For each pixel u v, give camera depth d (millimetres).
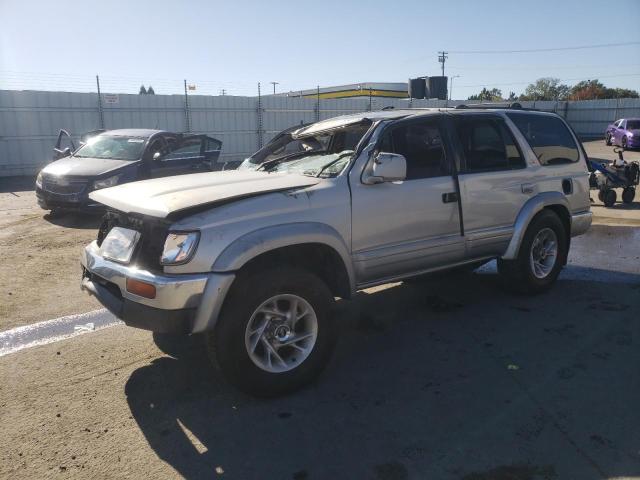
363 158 4156
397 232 4328
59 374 4043
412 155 4531
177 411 3512
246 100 25766
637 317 4977
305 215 3773
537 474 2811
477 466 2889
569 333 4648
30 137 20562
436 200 4551
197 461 2986
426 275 4852
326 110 28344
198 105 24453
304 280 3658
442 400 3582
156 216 3418
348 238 4027
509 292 5719
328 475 2850
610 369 3965
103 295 3754
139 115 22938
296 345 3770
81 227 9391
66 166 9969
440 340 4566
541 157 5523
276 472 2883
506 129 5277
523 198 5281
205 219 3422
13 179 19234
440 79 31828
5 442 3180
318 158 4520
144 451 3084
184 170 11109
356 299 5699
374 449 3064
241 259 3396
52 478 2855
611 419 3305
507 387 3736
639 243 8016
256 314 3539
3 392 3771
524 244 5355
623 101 38719
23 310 5430
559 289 5867
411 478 2809
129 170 9906
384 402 3578
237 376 3490
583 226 6031
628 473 2803
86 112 21641
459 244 4773
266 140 26734
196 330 3373
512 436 3150
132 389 3807
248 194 3645
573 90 82875
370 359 4234
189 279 3322
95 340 4672
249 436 3217
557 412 3395
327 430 3266
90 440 3197
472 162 4910
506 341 4516
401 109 5164
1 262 7191
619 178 11320
